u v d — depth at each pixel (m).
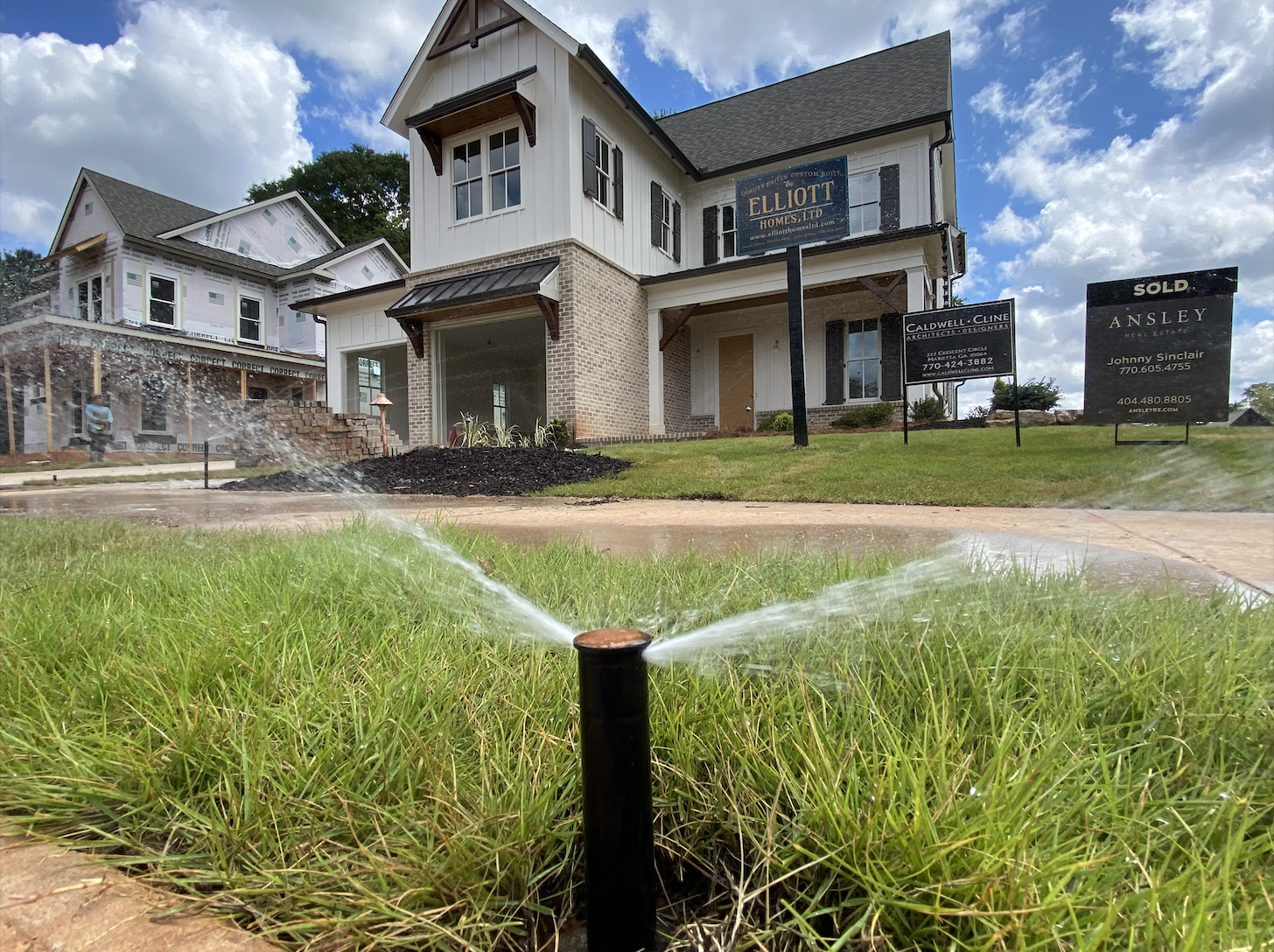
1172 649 1.28
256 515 5.30
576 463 8.74
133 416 17.72
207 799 0.99
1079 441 7.79
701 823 0.91
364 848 0.82
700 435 13.70
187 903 0.81
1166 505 4.61
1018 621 1.48
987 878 0.72
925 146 13.54
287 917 0.79
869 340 14.09
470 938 0.77
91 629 1.62
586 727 0.72
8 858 0.91
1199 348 7.26
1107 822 0.85
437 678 1.26
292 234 24.48
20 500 7.57
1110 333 7.59
